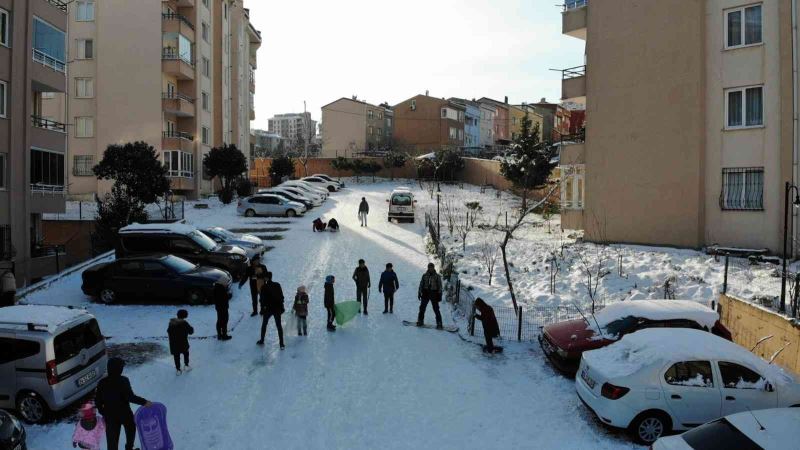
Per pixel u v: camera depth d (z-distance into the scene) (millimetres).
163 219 30844
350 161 67812
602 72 24422
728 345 9648
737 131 21250
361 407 10320
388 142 86062
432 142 87688
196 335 14117
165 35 42469
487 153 69688
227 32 55219
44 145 23922
